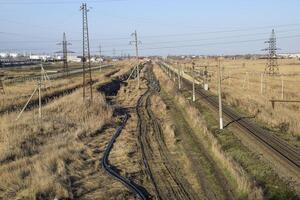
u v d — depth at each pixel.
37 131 32.38
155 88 84.25
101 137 34.28
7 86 69.38
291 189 19.27
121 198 19.38
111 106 52.06
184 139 33.25
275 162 24.39
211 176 22.58
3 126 32.47
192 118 42.22
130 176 23.45
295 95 59.56
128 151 29.06
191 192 20.42
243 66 148.00
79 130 34.19
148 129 38.66
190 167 24.72
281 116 40.59
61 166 23.64
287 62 187.00
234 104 53.03
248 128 36.19
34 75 100.00
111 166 25.53
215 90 72.75
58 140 30.66
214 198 19.16
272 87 73.31
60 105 46.16
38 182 20.30
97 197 19.59
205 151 28.72
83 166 25.14
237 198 18.84
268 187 19.91
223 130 35.25
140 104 58.41
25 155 26.27
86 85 73.62
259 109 46.53
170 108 52.88
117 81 92.81
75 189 20.67
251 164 24.08
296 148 28.27
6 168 22.86
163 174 23.91
